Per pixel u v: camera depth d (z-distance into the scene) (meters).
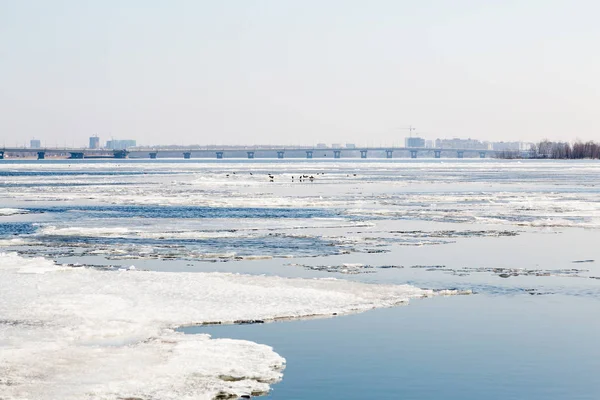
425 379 22.58
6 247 50.00
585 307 32.06
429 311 31.00
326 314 30.09
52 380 21.53
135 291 32.88
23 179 163.12
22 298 31.20
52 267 38.38
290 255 46.50
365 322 29.05
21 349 24.16
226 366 23.00
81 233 56.97
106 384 21.20
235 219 68.75
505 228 62.53
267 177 169.25
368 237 55.72
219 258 45.31
